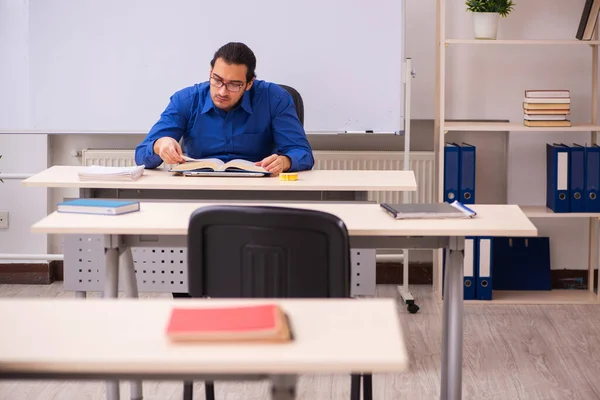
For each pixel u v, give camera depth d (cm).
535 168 491
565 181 460
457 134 488
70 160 488
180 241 278
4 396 332
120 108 459
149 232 260
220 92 362
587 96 484
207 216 226
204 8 450
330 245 221
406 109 445
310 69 454
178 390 341
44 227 260
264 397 334
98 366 149
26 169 480
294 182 338
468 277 458
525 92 452
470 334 410
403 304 456
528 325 424
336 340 158
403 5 448
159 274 338
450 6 476
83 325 167
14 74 457
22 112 459
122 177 334
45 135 478
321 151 477
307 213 220
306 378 351
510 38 479
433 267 481
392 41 450
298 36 452
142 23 452
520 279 482
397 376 353
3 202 486
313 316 171
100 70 456
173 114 383
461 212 280
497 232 263
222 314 166
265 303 179
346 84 455
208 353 152
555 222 492
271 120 387
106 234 271
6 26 453
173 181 335
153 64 455
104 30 453
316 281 225
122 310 176
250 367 148
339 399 329
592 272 481
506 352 384
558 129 444
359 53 452
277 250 225
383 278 496
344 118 457
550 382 348
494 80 481
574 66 481
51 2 451
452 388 276
